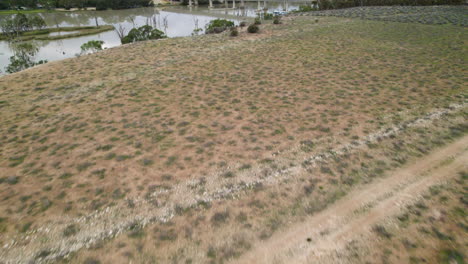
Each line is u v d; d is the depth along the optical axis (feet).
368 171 50.65
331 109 72.59
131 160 53.36
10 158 53.93
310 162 53.01
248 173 50.26
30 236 37.93
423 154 54.85
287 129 63.98
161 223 40.27
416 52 115.96
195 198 44.78
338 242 37.55
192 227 39.65
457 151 55.36
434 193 45.29
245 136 61.21
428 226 39.42
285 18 218.79
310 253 36.11
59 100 78.95
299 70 100.48
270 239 38.04
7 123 66.90
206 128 64.39
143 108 73.82
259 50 125.18
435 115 67.77
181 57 116.47
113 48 136.15
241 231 39.11
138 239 37.78
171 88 86.22
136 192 45.78
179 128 64.39
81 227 39.45
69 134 62.08
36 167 51.55
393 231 38.88
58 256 35.37
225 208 42.93
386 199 44.42
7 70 137.59
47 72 101.65
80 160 53.36
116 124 66.08
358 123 65.77
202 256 35.55
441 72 93.66
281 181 48.39
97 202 43.65
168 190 46.29
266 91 83.87
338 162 52.95
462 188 46.14
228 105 75.46
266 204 43.73
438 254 35.45
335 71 98.84
